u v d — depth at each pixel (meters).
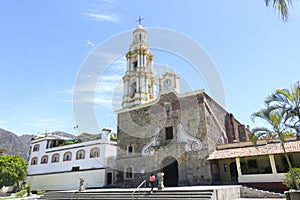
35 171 38.22
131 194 16.17
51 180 35.53
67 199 18.11
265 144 22.55
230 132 30.44
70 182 33.25
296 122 15.75
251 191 17.81
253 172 22.55
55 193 19.67
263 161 22.47
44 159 38.31
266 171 21.94
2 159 36.47
